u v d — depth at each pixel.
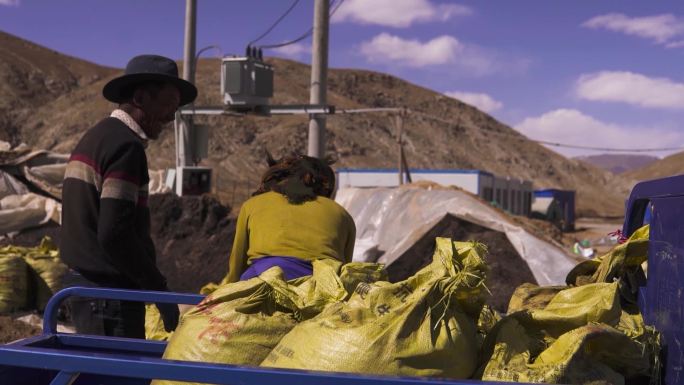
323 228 3.60
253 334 2.70
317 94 18.45
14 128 159.75
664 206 2.74
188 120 20.89
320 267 2.91
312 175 3.84
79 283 3.74
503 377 2.35
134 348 3.21
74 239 3.69
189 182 19.83
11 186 15.63
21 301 8.39
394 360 2.34
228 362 2.64
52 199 15.89
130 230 3.61
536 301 3.08
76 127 159.75
